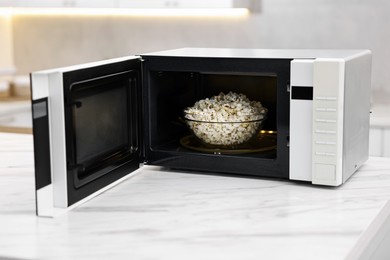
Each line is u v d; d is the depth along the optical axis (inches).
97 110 52.8
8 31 152.6
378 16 121.5
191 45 137.5
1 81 152.0
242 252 39.6
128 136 59.1
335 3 124.2
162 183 56.9
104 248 40.6
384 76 122.5
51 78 46.1
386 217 50.4
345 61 52.8
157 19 139.3
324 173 54.1
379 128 110.6
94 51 146.1
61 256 39.4
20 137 79.6
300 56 56.4
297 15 127.5
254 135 61.3
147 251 40.0
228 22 133.3
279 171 56.4
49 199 47.7
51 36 149.5
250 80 66.2
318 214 47.3
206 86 68.2
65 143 47.1
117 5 130.6
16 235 43.3
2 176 59.9
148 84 60.1
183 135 67.5
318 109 53.2
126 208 49.4
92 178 51.7
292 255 39.0
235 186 55.7
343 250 39.8
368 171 61.1
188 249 40.3
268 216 46.9
